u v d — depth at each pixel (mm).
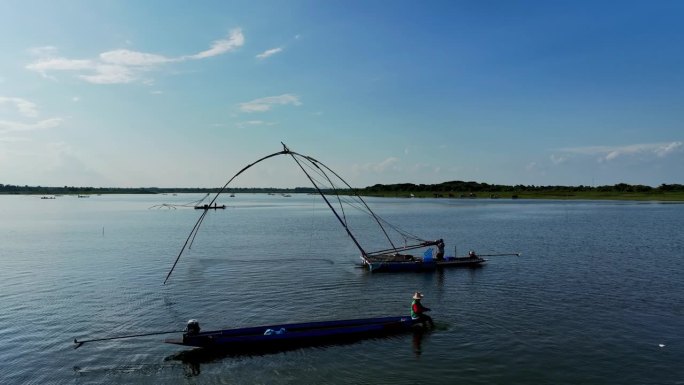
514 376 20406
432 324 27094
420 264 44562
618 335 25219
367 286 37750
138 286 37656
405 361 22000
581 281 39031
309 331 24609
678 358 22062
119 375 20672
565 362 21766
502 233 80625
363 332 25438
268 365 21641
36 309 30875
